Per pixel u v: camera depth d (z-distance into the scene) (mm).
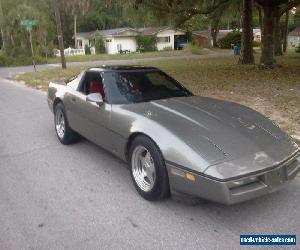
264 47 17984
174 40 59031
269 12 17438
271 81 13398
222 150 3529
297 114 7766
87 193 4348
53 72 20422
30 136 6926
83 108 5297
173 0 15820
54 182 4703
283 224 3570
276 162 3537
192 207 3932
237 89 11664
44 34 35156
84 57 38906
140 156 4176
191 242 3309
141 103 4703
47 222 3715
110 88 4910
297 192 4238
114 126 4523
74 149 6016
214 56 34406
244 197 3346
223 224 3596
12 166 5336
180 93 5266
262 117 4461
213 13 21688
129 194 4289
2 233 3543
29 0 44469
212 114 4270
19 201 4191
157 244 3295
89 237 3432
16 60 31422
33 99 11609
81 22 67125
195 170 3402
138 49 56094
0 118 8672
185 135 3721
